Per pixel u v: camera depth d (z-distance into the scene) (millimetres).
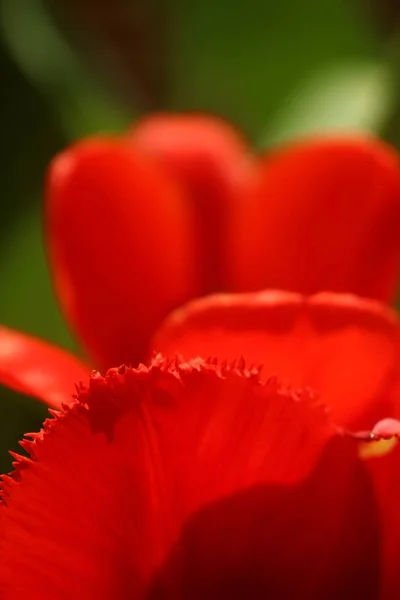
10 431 677
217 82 725
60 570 486
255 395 478
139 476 482
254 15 723
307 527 487
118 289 590
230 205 605
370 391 510
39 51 717
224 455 482
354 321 508
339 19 722
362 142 590
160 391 478
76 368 530
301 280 594
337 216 591
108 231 587
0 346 525
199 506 486
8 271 697
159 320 593
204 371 477
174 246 594
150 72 753
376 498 488
